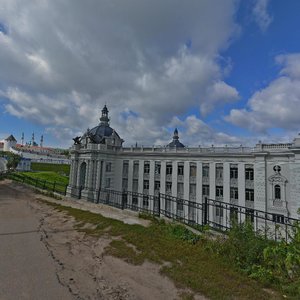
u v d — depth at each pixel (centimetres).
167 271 728
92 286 649
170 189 4238
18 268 734
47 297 584
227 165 3700
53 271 725
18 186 2886
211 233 1072
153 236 1046
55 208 1725
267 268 721
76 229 1212
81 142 4812
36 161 9250
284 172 3181
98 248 934
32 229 1174
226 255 824
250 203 3453
